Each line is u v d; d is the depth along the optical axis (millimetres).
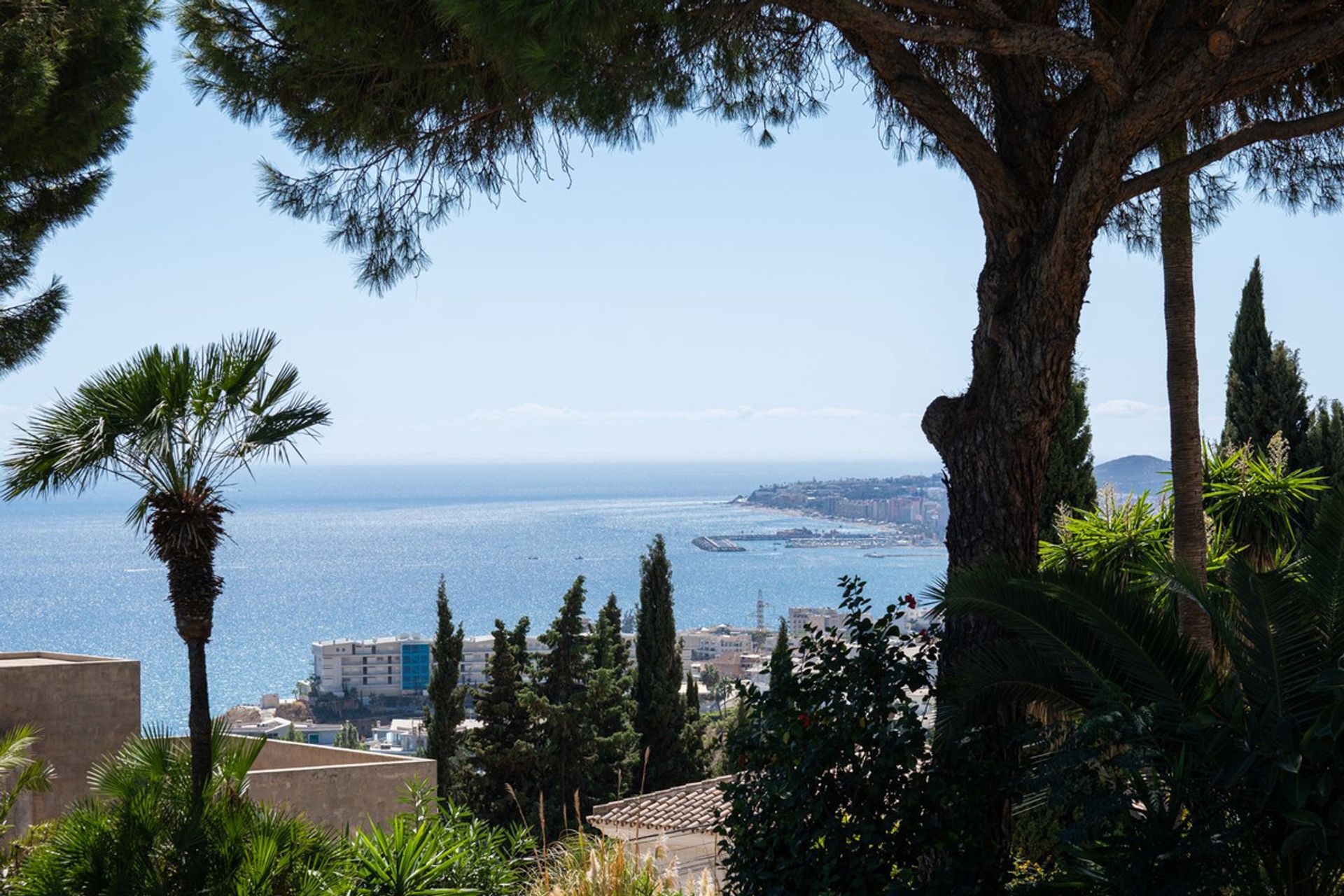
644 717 24562
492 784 21297
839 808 4461
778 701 4633
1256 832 3742
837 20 4582
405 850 5977
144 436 5691
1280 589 4070
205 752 5891
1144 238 7277
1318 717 3625
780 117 6254
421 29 4996
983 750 4754
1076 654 4379
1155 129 4531
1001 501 4980
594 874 5523
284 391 6082
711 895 5430
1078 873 3938
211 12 5414
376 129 5469
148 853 5434
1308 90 6043
